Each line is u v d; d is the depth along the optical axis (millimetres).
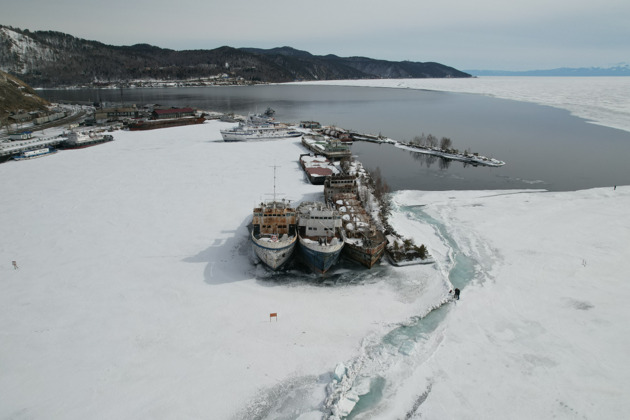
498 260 62562
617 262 60500
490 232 72688
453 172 122250
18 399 36312
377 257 62438
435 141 160625
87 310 49562
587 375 39031
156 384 38094
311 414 35312
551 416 34688
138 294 53094
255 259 63781
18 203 87938
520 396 36812
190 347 43125
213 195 93938
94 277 57312
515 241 68812
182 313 49031
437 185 107812
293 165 126188
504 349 43062
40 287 54688
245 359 41594
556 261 61469
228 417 34969
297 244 64250
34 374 39281
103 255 64062
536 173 118562
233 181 106312
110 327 46281
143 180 106188
